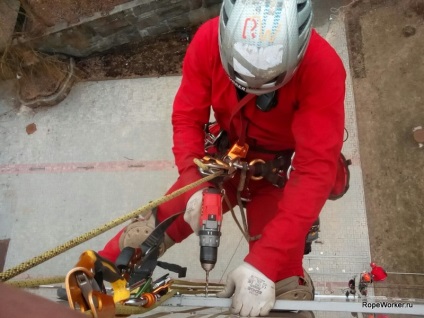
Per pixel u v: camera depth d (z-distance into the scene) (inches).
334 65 89.3
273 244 89.3
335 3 216.2
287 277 105.0
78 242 49.9
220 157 110.9
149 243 79.3
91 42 213.3
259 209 118.6
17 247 198.4
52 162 210.5
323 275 179.0
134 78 219.3
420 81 198.2
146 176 202.8
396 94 198.5
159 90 216.2
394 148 191.2
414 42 204.2
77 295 40.9
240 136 105.0
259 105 96.1
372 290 173.5
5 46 205.9
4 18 210.7
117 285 57.6
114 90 218.7
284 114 98.9
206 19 214.4
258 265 87.8
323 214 186.9
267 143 109.0
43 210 203.0
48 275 191.5
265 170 109.9
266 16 80.7
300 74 89.8
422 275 172.7
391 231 180.9
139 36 219.0
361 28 211.0
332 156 92.0
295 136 94.0
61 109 218.4
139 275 73.7
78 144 212.1
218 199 93.1
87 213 200.2
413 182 185.2
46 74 215.0
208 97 105.7
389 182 186.9
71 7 203.6
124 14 201.2
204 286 101.0
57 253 46.8
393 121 195.0
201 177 101.7
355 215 185.2
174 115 110.0
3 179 210.4
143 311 59.1
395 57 203.8
